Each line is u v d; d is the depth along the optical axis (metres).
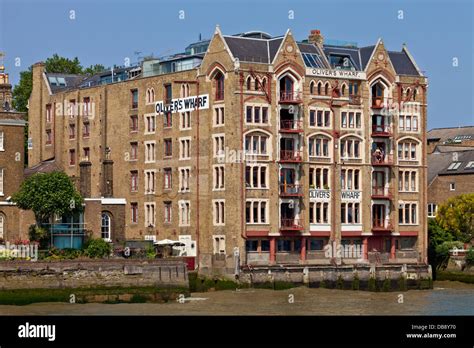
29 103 185.38
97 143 171.75
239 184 149.88
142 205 164.12
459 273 163.88
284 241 153.75
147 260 134.75
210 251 153.50
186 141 157.75
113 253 143.75
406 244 163.50
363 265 156.62
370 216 159.88
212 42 154.00
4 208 146.00
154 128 162.75
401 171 163.00
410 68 165.00
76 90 175.75
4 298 125.50
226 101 151.62
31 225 147.75
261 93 152.12
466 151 191.38
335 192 157.25
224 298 138.50
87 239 149.38
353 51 162.12
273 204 152.50
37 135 183.38
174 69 163.25
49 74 184.62
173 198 159.25
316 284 152.25
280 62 153.50
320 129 156.38
